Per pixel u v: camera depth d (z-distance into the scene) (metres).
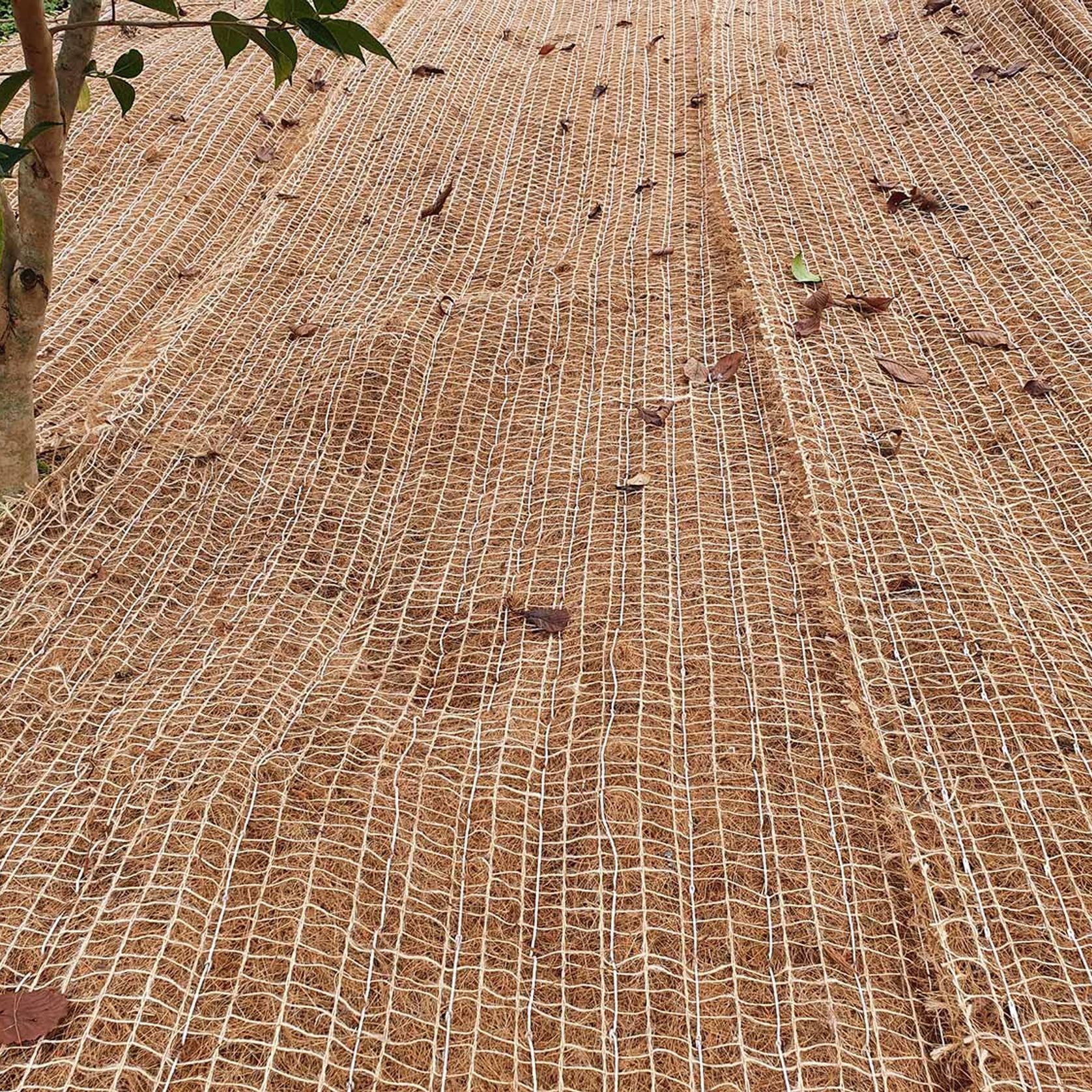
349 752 2.24
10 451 2.79
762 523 2.87
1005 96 4.71
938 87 4.94
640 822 2.10
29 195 2.44
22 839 2.00
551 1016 1.83
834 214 4.23
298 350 3.71
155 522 2.95
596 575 2.76
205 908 1.88
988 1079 1.69
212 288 3.97
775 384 3.28
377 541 3.05
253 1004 1.75
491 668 2.60
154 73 5.44
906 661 2.44
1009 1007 1.79
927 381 3.42
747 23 5.97
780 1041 1.77
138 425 3.22
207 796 2.05
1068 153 4.24
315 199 4.59
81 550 2.79
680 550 2.81
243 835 2.02
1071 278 3.65
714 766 2.23
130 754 2.20
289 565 2.90
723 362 3.47
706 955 1.91
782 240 4.06
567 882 2.04
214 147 4.93
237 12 6.23
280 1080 1.66
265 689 2.41
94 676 2.47
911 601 2.57
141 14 6.13
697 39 5.84
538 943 1.96
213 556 2.94
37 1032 1.65
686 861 2.06
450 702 2.51
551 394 3.57
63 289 3.94
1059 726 2.26
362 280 4.13
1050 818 2.08
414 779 2.21
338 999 1.79
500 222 4.59
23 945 1.80
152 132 4.97
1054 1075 1.69
